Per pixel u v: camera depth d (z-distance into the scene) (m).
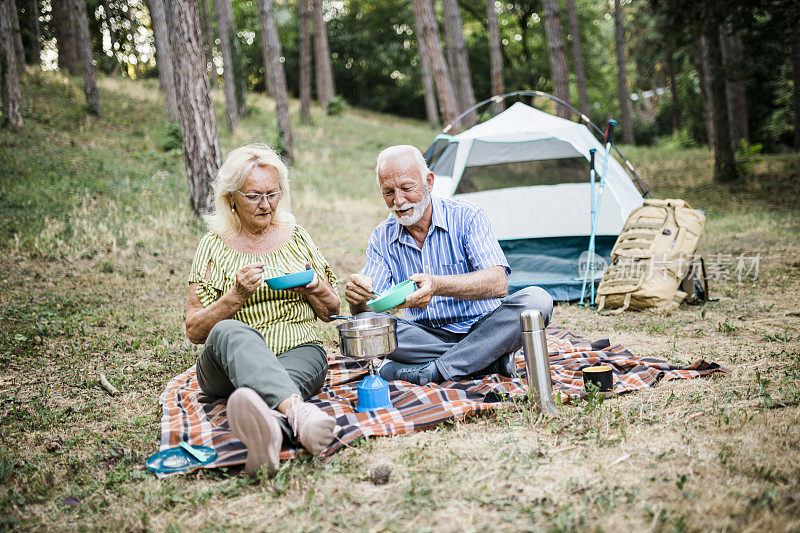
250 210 2.84
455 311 3.40
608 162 7.12
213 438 2.65
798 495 1.97
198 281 2.90
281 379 2.47
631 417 2.78
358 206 12.15
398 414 2.85
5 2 12.91
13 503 2.33
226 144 16.34
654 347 4.17
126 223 8.92
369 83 39.34
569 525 1.88
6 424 3.18
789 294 5.51
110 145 13.65
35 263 7.19
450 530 1.94
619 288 5.45
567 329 4.93
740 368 3.48
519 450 2.48
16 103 13.14
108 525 2.12
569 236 7.79
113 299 6.18
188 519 2.15
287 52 36.12
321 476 2.35
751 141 24.53
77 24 15.57
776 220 9.83
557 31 14.55
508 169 8.21
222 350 2.54
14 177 10.18
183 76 8.92
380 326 2.85
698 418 2.74
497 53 14.97
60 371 4.09
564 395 3.00
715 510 1.92
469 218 3.29
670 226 5.61
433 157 8.27
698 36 12.07
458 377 3.28
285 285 2.70
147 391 3.67
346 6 37.72
